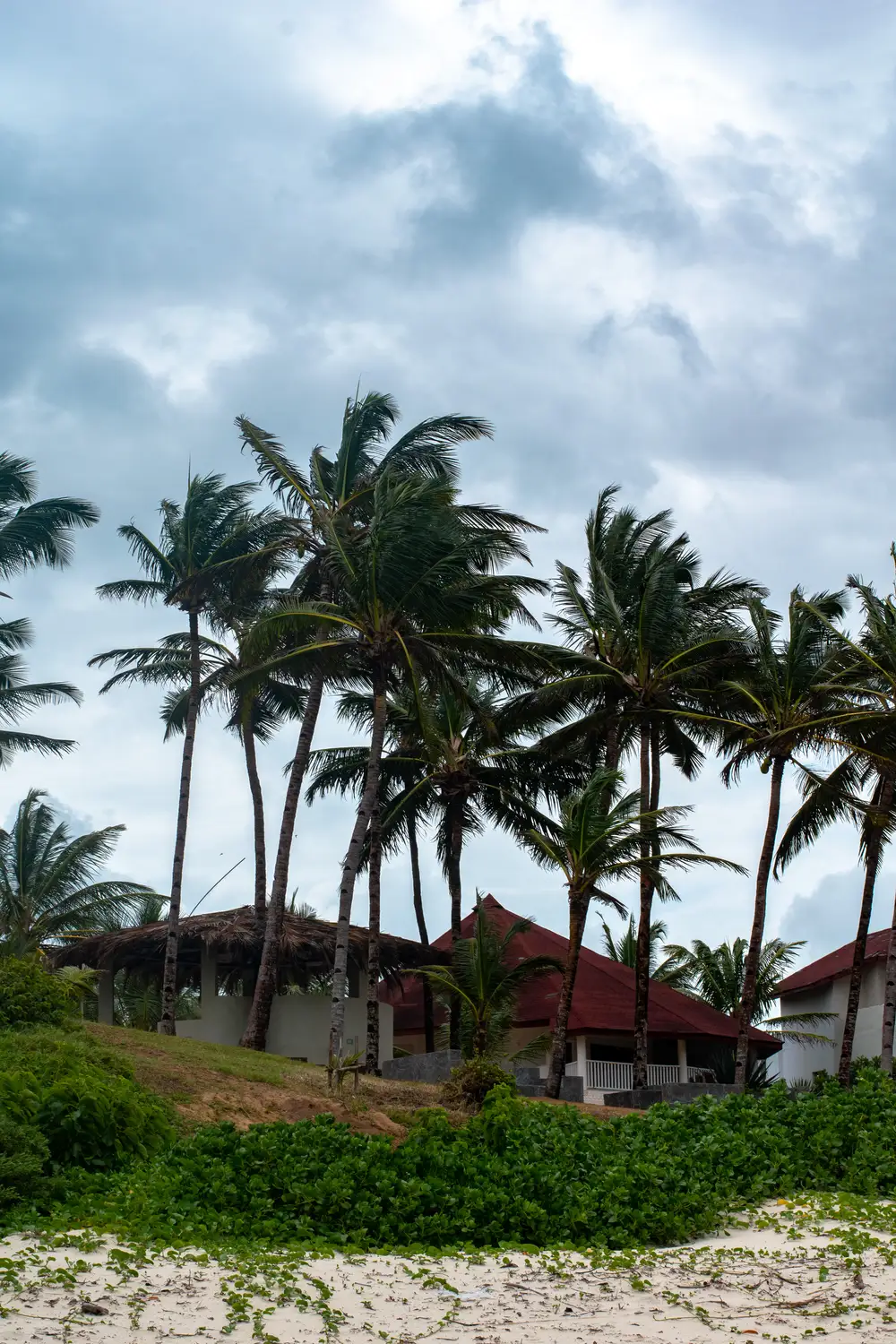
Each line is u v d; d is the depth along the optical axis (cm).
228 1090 2306
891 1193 1602
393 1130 2306
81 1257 1127
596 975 4162
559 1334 984
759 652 3528
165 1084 2231
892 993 3431
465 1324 1007
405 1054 4375
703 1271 1195
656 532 3959
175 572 3638
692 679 3691
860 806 3475
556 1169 1516
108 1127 1548
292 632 3089
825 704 3538
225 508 3675
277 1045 3831
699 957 5344
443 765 3781
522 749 3838
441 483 3108
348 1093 2534
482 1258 1261
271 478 3528
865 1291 1091
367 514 3441
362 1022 3962
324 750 3912
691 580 4016
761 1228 1412
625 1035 3881
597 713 3666
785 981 5100
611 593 3709
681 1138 1781
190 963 4150
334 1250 1281
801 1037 4453
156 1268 1110
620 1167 1518
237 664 3803
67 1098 1549
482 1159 1548
